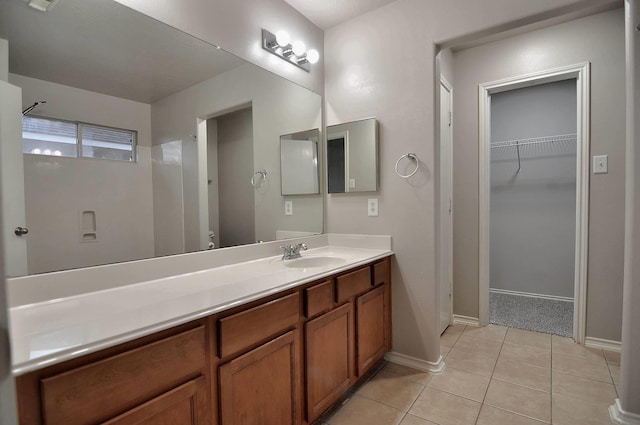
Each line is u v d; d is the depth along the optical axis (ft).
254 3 6.24
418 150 6.79
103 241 4.21
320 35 7.97
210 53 5.49
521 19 5.63
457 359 7.26
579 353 7.44
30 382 2.26
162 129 4.89
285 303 4.31
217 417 3.48
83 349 2.43
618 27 7.41
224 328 3.50
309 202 7.66
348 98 7.71
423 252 6.79
